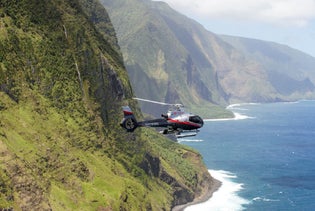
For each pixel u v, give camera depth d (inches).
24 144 3410.4
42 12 4852.4
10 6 4522.6
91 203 3440.0
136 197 4079.7
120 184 3956.7
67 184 3486.7
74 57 4879.4
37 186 2994.6
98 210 3422.7
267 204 5364.2
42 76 4387.3
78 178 3651.6
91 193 3535.9
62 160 3659.0
